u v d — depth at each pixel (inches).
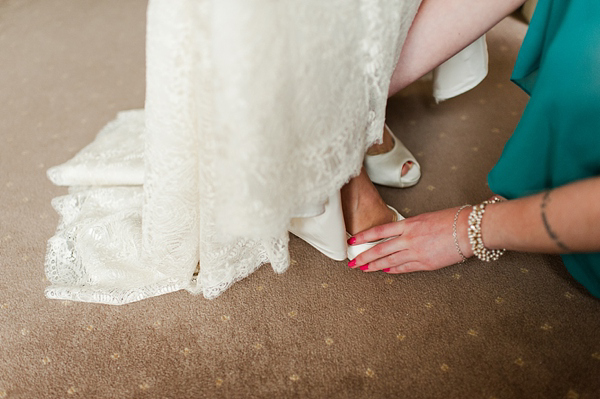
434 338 33.9
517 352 32.7
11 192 49.0
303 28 26.1
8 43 75.0
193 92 29.5
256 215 28.0
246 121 25.7
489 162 47.6
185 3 27.2
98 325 36.7
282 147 27.1
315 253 40.6
